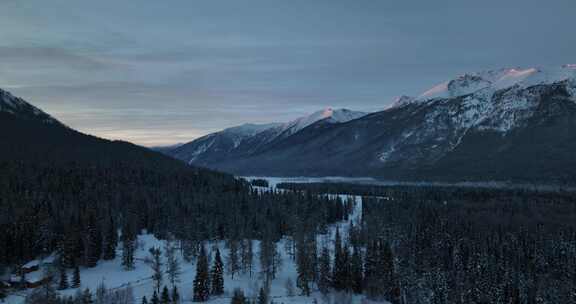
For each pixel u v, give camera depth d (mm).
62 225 188500
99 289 139750
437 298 157000
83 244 178375
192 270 179250
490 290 159875
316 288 166375
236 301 137500
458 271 176000
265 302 137875
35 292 134625
